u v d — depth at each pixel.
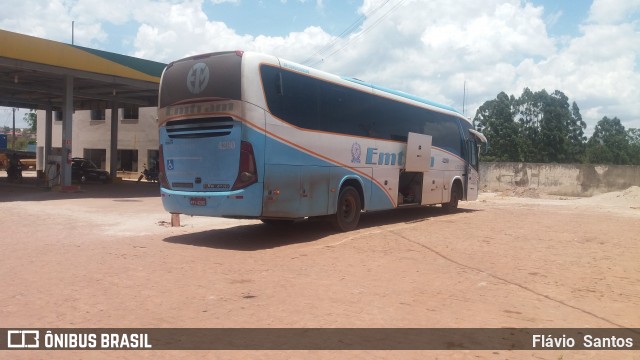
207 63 10.17
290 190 10.48
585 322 5.54
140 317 5.59
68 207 17.58
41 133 45.41
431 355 4.55
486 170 35.09
